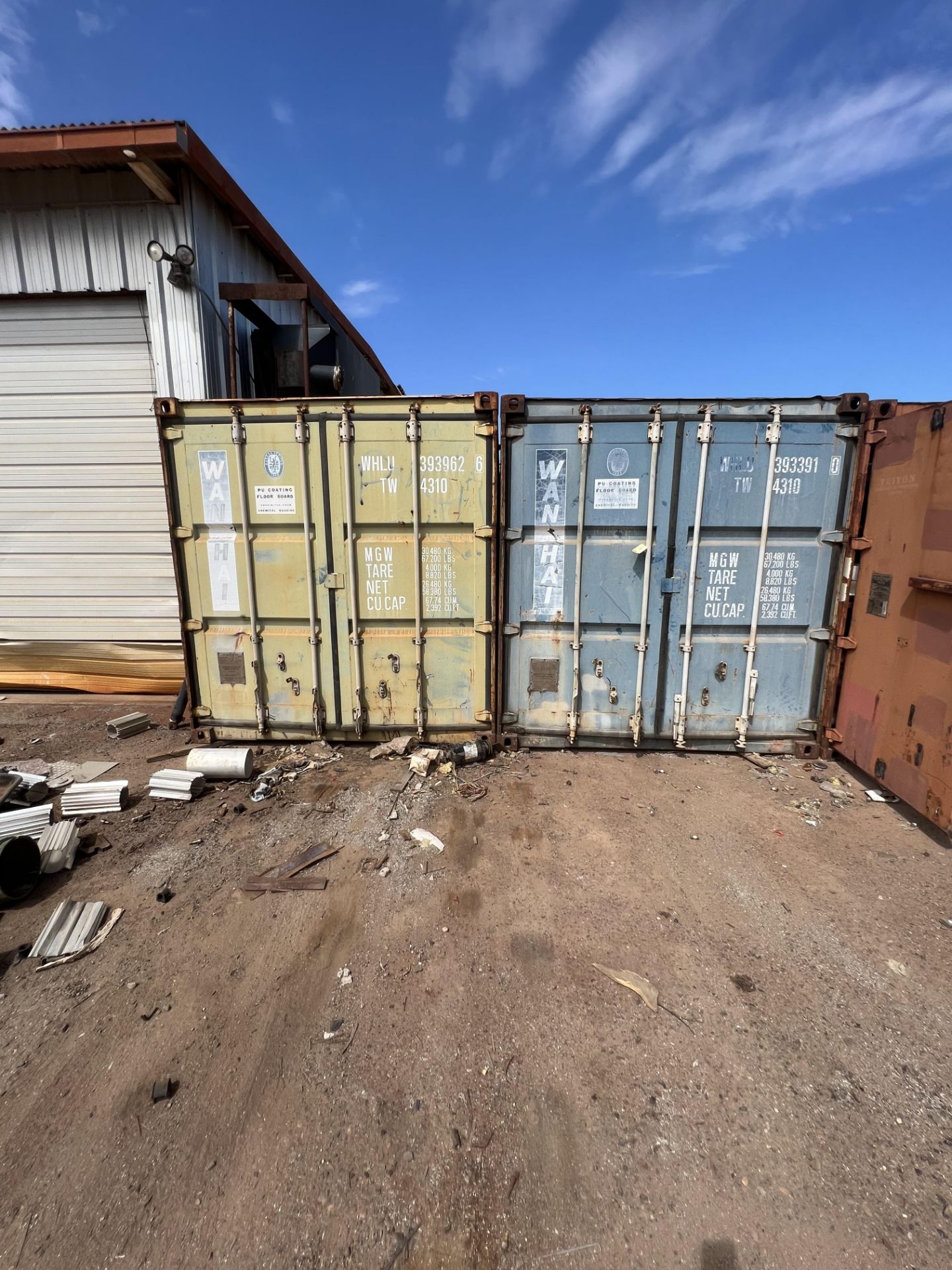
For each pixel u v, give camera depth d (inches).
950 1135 73.2
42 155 191.3
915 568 144.6
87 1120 75.6
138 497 233.6
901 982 96.8
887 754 153.5
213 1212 65.6
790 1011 91.2
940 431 136.3
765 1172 69.3
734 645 176.7
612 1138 73.1
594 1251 62.1
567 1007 92.0
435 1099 77.9
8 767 178.4
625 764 177.2
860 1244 62.4
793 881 123.2
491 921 110.7
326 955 103.0
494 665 180.5
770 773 171.6
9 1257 61.8
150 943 106.5
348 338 344.2
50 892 120.8
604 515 170.2
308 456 171.5
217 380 223.3
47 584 242.2
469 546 173.9
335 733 188.2
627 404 164.2
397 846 135.1
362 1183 68.3
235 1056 84.3
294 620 181.8
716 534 170.9
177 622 241.9
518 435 167.2
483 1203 66.4
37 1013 91.9
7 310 223.9
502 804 153.7
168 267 210.2
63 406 228.5
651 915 112.7
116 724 201.9
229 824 145.6
